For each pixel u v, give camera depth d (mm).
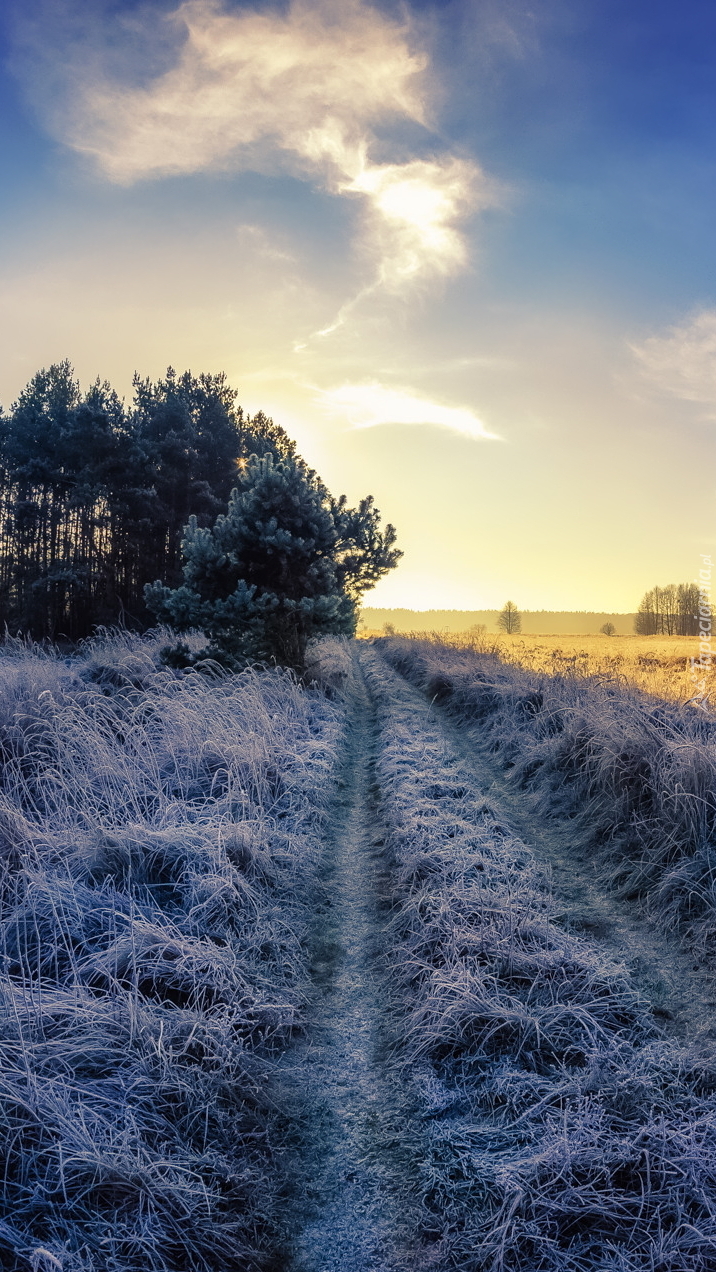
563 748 7254
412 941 4148
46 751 6406
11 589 26984
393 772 7527
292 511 12391
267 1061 3283
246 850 4969
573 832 5949
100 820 4988
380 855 5699
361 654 29109
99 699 7844
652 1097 2734
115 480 24172
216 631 11688
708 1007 3387
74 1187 2363
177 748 6699
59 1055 2842
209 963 3637
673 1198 2309
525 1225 2264
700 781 4953
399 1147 2736
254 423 32000
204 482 24531
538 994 3477
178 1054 2967
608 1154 2465
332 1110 2980
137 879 4527
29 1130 2520
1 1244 2109
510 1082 2916
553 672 12352
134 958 3408
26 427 25219
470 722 11078
